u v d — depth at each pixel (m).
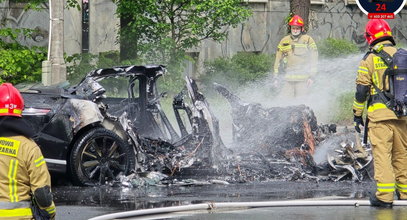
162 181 18.22
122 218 13.79
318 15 45.22
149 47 33.12
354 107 15.53
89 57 34.97
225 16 33.31
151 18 33.47
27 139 9.25
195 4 33.41
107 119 18.28
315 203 15.19
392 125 15.09
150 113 20.38
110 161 18.00
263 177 19.11
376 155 15.13
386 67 15.07
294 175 19.11
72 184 17.97
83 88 18.30
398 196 15.72
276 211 14.61
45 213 9.20
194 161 18.53
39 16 39.47
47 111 17.55
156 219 13.76
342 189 17.62
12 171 9.09
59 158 17.56
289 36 27.50
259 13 43.19
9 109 9.25
